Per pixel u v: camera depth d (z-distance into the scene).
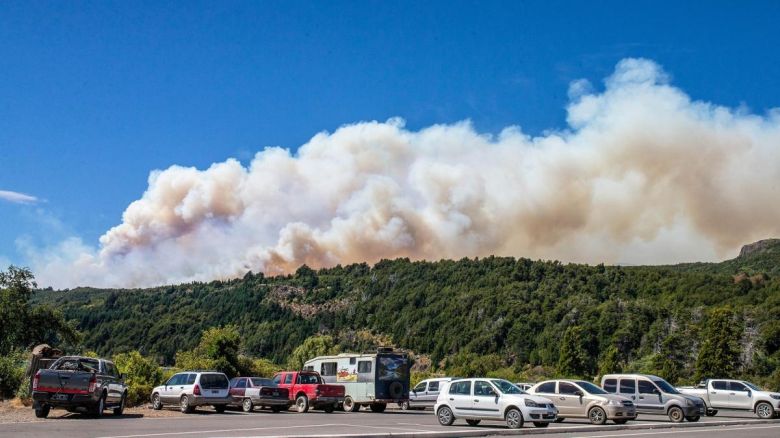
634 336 125.94
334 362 39.91
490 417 25.78
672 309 133.88
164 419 26.94
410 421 28.91
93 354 48.69
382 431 22.36
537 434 23.58
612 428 26.44
